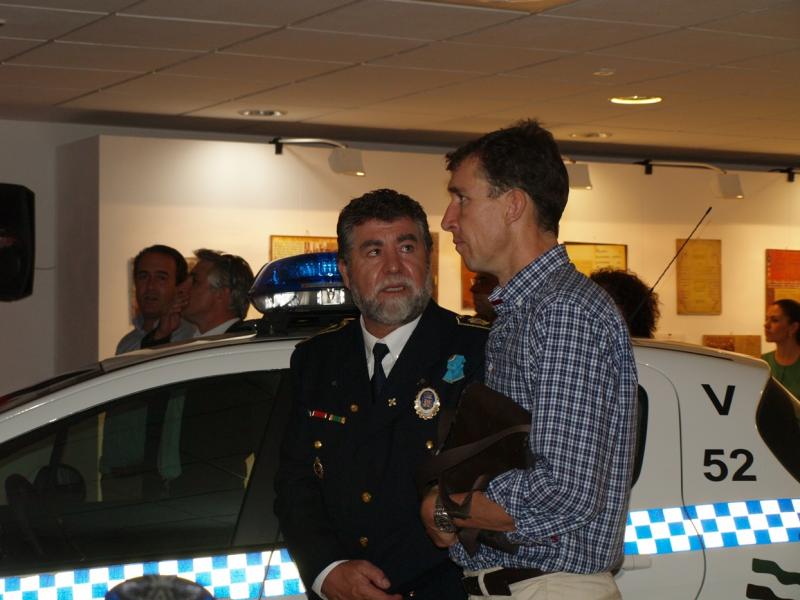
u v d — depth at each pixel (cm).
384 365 264
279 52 607
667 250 973
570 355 203
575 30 559
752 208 1012
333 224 848
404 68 648
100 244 775
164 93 728
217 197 809
